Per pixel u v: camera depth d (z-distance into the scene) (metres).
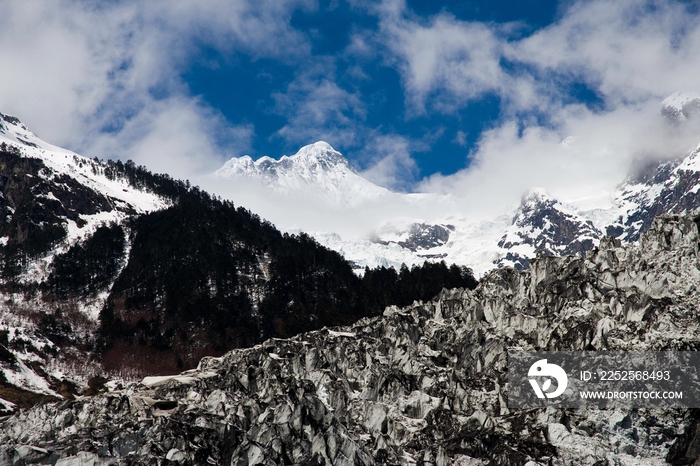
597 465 102.62
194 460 104.88
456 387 125.25
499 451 106.56
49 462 105.06
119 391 138.62
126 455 106.69
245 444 108.19
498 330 141.88
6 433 121.38
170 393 134.00
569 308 137.62
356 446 107.81
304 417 114.88
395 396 128.75
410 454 112.81
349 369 141.12
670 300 125.81
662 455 106.50
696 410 109.12
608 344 121.56
